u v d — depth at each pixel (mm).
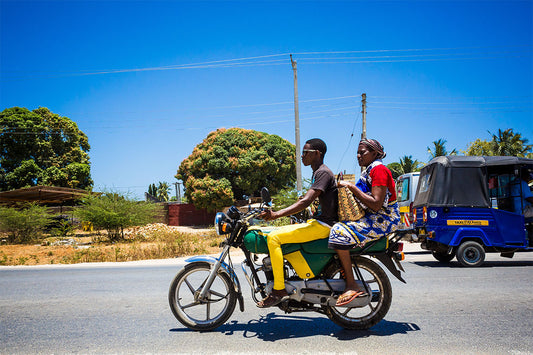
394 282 6734
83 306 5344
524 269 8156
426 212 8961
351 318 4004
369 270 3984
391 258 3977
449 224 8773
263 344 3590
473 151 32719
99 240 17906
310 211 4355
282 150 37000
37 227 18234
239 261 10391
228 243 4027
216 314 4688
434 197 8883
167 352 3420
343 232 3732
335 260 3951
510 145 30891
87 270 9562
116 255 11984
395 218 3873
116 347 3578
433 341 3625
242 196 37438
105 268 9914
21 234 17969
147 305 5320
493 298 5402
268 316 4574
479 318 4395
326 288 3859
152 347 3561
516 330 3945
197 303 4090
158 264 10578
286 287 3818
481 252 8656
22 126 38281
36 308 5273
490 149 31562
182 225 36906
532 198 8875
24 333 4070
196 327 4031
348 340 3678
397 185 14273
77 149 41875
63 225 20516
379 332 3910
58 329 4207
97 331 4105
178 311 4059
